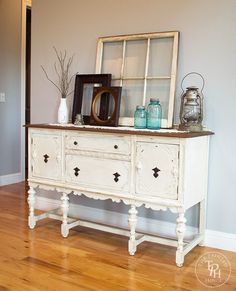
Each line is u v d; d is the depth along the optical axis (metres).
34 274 2.33
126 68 3.09
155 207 2.53
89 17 3.27
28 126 3.06
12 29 4.68
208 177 2.81
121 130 2.61
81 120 3.14
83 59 3.34
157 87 2.94
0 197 4.18
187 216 2.91
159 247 2.83
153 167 2.50
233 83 2.66
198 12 2.75
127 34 3.08
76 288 2.17
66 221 2.99
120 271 2.41
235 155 2.69
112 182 2.69
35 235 3.02
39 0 3.56
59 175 2.96
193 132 2.55
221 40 2.68
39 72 3.62
